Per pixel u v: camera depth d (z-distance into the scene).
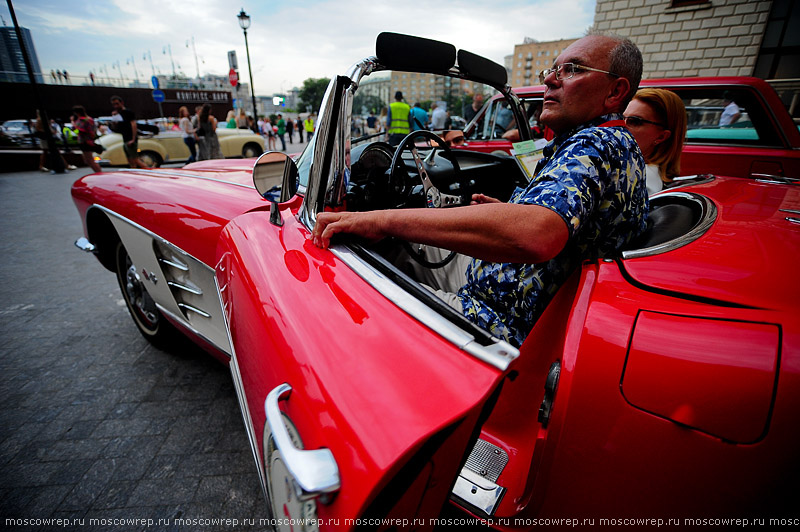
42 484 1.64
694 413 0.72
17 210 6.28
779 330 0.70
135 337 2.72
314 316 0.85
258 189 1.34
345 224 1.01
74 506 1.55
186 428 1.94
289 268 1.00
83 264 4.04
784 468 0.65
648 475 0.77
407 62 1.43
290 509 0.77
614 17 7.54
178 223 1.71
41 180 9.34
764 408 0.67
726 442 0.69
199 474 1.70
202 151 10.09
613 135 1.04
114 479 1.67
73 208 6.46
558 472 0.86
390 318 0.80
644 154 2.00
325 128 1.17
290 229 1.18
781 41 6.40
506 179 2.38
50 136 10.30
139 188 2.02
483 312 1.21
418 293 0.89
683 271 0.87
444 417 0.64
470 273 1.30
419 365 0.71
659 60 7.35
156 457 1.78
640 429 0.77
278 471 0.80
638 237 1.15
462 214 0.90
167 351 2.55
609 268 0.95
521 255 0.87
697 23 6.88
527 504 0.91
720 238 0.99
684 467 0.74
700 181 1.77
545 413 0.93
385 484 0.60
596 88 1.13
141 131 10.84
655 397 0.75
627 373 0.78
